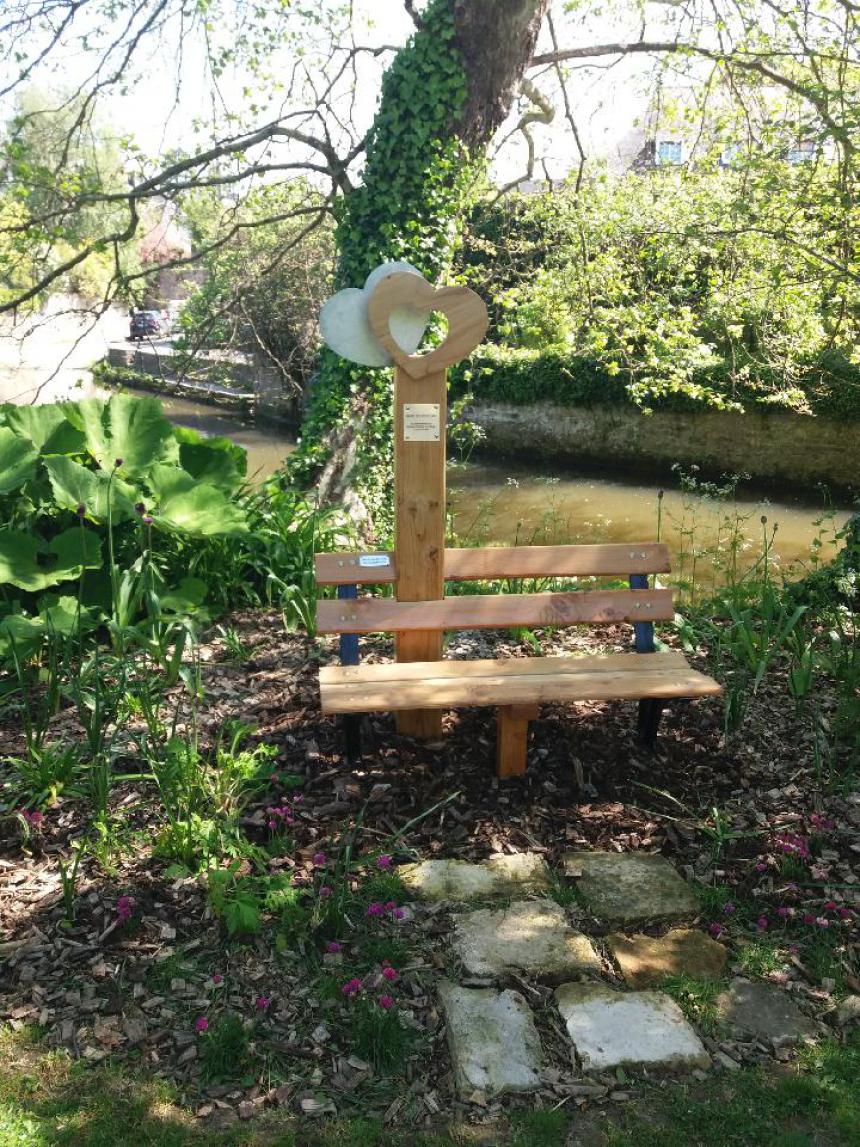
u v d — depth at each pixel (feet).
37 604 13.91
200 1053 6.86
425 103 24.44
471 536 28.43
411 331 10.18
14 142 24.30
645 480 42.22
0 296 26.94
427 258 25.53
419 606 10.91
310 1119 6.38
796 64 22.53
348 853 8.64
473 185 26.05
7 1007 7.21
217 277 39.42
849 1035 7.18
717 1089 6.65
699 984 7.63
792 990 7.65
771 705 12.29
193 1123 6.31
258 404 55.52
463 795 10.20
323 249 40.29
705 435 40.22
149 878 8.64
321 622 10.72
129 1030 7.02
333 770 10.55
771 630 14.08
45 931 8.01
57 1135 6.14
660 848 9.46
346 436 24.32
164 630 14.02
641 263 26.81
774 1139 6.23
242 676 13.21
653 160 28.99
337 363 25.11
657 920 8.43
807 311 22.56
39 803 9.75
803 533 31.71
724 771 10.78
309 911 8.23
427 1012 7.34
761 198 19.10
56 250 31.63
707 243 21.68
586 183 26.76
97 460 15.61
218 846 8.85
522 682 10.40
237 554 16.33
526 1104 6.52
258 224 27.86
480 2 23.58
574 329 25.88
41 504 14.53
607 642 14.80
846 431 36.40
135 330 67.92
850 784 10.34
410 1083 6.72
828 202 18.66
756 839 9.55
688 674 10.75
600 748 11.12
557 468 45.39
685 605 16.31
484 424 47.88
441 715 11.19
